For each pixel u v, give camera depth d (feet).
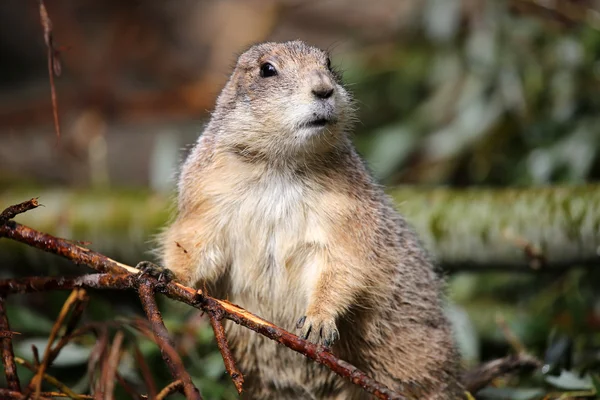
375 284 27.45
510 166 46.14
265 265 27.37
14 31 66.69
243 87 28.17
